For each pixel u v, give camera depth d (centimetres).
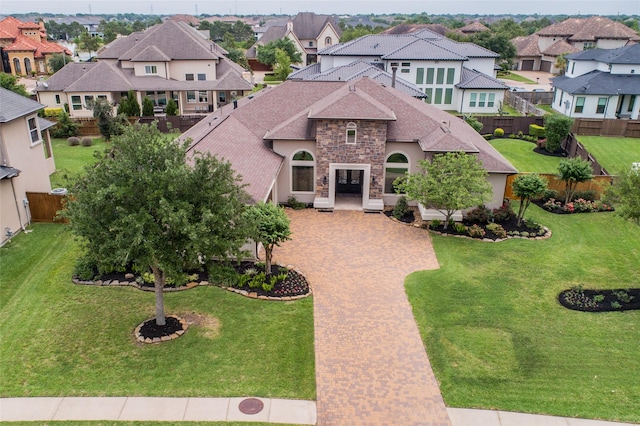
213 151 2470
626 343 1641
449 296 1942
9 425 1262
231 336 1655
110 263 1483
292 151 2808
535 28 14938
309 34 11406
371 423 1327
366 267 2177
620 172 1977
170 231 1460
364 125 2672
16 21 9831
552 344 1642
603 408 1373
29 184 2538
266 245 1936
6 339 1597
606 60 5406
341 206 2886
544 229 2586
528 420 1340
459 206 2402
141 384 1417
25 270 2045
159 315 1666
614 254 2306
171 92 5569
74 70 5353
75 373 1452
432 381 1489
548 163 3847
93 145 4166
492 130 4812
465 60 5547
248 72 8175
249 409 1345
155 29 5966
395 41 6112
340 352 1609
